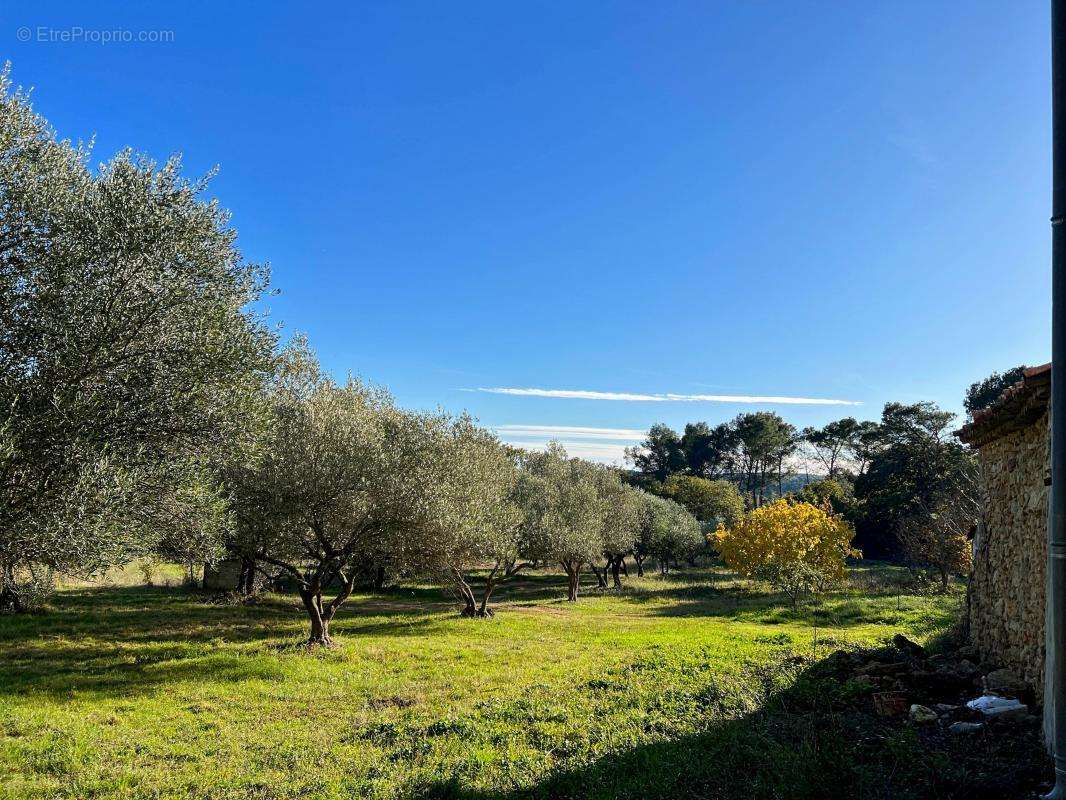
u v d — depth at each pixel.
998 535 8.15
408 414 17.16
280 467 13.17
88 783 6.51
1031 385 5.90
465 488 17.28
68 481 6.18
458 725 7.82
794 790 4.51
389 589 33.09
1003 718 5.95
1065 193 3.35
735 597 29.36
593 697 8.76
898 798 4.25
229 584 24.52
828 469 78.00
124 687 11.01
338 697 10.53
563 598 31.12
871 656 8.84
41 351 6.55
